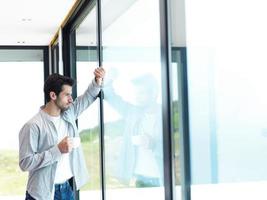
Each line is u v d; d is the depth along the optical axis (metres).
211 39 1.64
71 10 4.46
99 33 3.42
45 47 6.91
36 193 2.85
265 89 1.30
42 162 2.74
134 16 2.58
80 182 3.13
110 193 3.25
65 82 2.94
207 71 1.69
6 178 6.46
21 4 4.20
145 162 2.42
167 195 2.05
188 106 1.89
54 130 2.92
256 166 1.36
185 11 1.88
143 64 2.42
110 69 3.16
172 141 2.04
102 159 3.42
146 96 2.37
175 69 2.01
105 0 3.31
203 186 1.76
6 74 6.73
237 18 1.45
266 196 1.32
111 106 3.15
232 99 1.50
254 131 1.37
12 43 6.59
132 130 2.64
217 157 1.63
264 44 1.30
